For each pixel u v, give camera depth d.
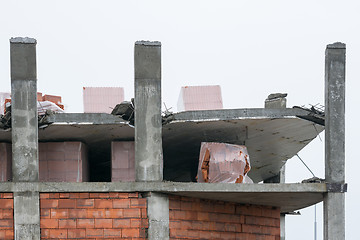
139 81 19.34
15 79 18.88
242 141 23.33
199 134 22.03
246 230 22.75
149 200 19.16
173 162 26.81
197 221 20.66
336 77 19.91
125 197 19.12
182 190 19.20
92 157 24.92
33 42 19.00
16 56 18.92
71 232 18.84
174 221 19.75
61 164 20.84
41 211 18.80
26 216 18.64
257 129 21.48
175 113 19.98
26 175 18.77
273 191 19.59
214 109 21.06
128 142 21.08
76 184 18.95
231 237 22.02
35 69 18.98
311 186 19.73
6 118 19.27
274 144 23.98
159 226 19.20
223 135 22.38
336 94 19.91
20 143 18.78
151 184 19.09
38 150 20.61
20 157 18.77
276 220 24.50
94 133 20.89
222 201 21.86
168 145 23.66
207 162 21.00
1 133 19.81
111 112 20.22
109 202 19.08
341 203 19.69
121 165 20.95
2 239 18.55
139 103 19.30
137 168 19.20
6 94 21.58
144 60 19.42
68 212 18.89
